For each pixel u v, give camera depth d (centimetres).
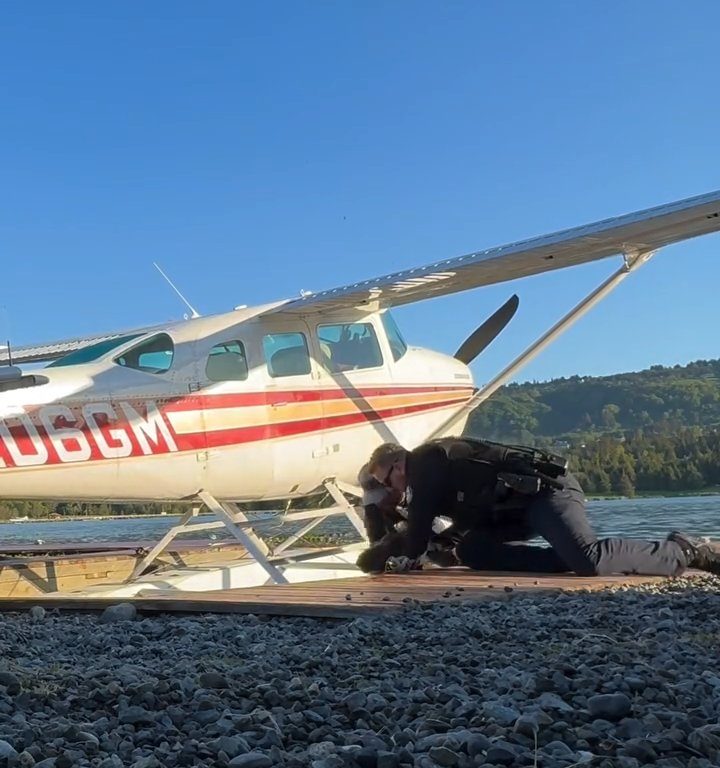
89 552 915
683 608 454
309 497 842
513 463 617
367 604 475
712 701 253
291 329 772
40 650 381
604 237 679
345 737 223
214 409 711
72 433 642
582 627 401
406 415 839
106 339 722
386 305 850
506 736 216
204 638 409
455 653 342
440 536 673
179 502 736
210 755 211
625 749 204
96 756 210
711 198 611
